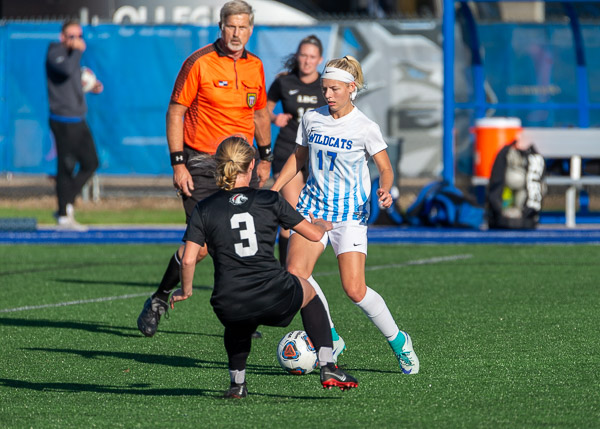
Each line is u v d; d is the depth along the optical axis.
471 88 62.81
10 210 61.41
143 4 72.44
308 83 33.47
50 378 21.66
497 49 64.88
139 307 31.19
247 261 18.25
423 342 25.31
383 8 102.56
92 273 38.56
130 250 45.91
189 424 17.75
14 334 26.81
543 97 65.19
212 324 28.34
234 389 19.58
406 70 63.50
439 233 48.84
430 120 63.81
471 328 27.16
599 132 53.41
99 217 58.06
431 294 33.06
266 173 28.41
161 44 61.28
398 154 53.41
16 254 44.25
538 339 25.61
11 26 61.53
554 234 49.16
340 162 21.66
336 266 40.75
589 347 24.58
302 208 22.17
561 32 64.94
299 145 22.59
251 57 26.95
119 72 61.41
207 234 18.45
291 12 73.88
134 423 17.84
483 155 53.56
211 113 26.62
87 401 19.53
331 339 18.78
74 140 50.03
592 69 65.62
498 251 44.97
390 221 53.16
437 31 63.34
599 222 54.09
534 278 36.66
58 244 48.16
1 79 61.69
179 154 26.66
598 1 55.19
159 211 61.59
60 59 48.50
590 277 36.88
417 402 19.30
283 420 17.97
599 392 20.05
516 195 51.09
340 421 17.89
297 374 21.92
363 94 63.34
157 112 61.44
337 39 62.53
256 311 18.27
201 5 71.88
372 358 23.50
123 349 24.88
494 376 21.50
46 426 17.70
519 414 18.36
